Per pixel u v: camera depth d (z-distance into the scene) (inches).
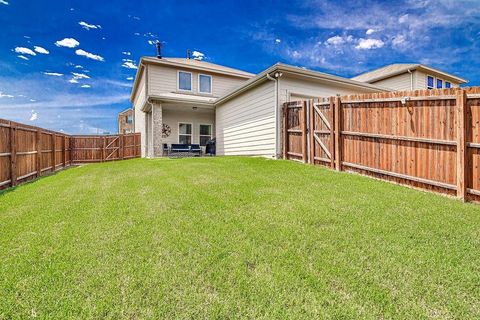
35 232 119.9
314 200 159.8
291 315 68.8
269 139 359.3
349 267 89.6
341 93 405.1
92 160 589.3
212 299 74.4
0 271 87.7
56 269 88.4
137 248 102.5
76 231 119.7
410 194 174.7
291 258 95.0
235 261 93.1
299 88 357.4
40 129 342.6
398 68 732.7
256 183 204.4
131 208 150.9
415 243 106.4
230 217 133.7
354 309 71.0
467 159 164.1
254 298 75.0
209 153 575.5
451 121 172.1
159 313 69.2
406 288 79.5
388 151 212.5
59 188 222.2
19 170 279.1
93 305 71.7
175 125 593.9
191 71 608.7
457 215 137.0
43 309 70.6
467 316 69.2
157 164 347.3
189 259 94.4
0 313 69.1
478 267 89.9
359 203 153.7
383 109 216.2
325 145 271.9
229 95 459.8
